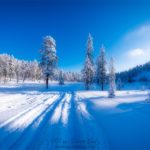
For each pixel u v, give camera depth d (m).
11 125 8.91
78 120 10.08
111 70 43.84
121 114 11.68
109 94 23.03
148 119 10.27
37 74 103.38
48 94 27.92
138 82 105.31
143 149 6.21
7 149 6.06
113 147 6.35
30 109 13.64
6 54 86.44
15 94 26.62
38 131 7.98
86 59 45.88
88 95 27.19
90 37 47.06
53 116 11.02
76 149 6.09
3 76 82.19
